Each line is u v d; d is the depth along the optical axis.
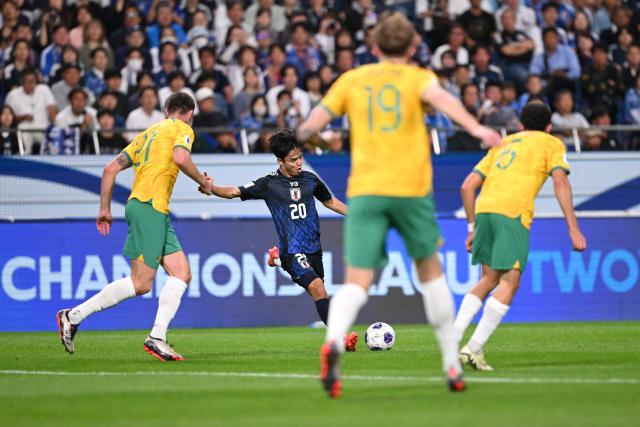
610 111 72.00
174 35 72.25
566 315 57.44
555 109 71.38
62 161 61.06
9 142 61.78
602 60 72.12
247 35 72.69
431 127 64.31
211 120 64.00
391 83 22.33
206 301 55.41
